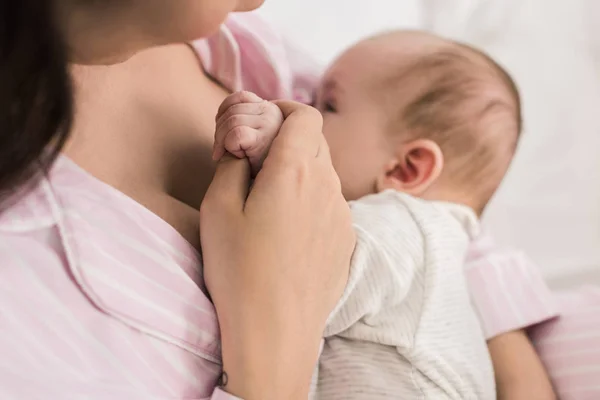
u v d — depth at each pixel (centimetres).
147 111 63
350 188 88
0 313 44
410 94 87
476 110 88
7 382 43
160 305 51
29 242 48
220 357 55
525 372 86
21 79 36
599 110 120
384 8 120
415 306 71
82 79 58
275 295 53
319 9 113
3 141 37
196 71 77
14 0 34
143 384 49
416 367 69
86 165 55
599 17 127
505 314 89
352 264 67
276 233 53
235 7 47
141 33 43
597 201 112
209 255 54
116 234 51
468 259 93
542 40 125
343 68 92
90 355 47
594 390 85
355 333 69
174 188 62
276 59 87
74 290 48
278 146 57
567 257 108
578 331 90
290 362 54
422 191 86
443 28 125
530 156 116
